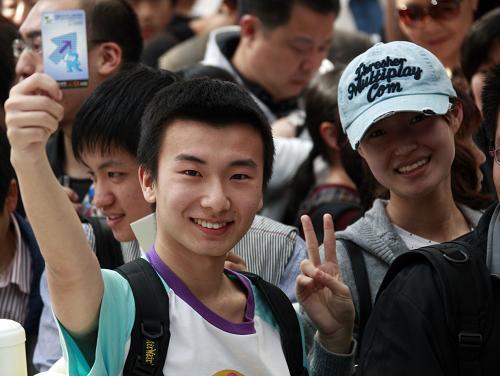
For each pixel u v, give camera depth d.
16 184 4.27
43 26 3.52
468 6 5.66
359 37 6.65
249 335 3.02
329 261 3.35
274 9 5.70
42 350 3.91
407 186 3.62
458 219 3.89
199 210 2.94
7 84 5.18
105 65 4.86
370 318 3.05
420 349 2.86
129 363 2.83
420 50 3.61
